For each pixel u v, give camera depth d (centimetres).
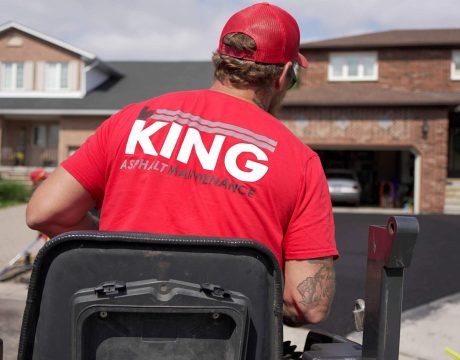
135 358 130
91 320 129
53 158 2980
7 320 527
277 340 135
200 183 153
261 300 134
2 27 2855
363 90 2189
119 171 161
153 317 130
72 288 132
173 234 139
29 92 2872
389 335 131
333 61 2339
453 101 1909
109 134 168
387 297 130
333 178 2223
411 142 1961
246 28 169
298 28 178
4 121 2891
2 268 789
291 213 155
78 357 126
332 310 605
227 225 151
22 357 134
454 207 1969
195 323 131
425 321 570
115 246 133
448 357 467
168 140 159
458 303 637
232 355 130
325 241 155
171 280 132
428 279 757
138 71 3134
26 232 1230
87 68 2845
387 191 2261
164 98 172
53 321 132
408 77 2286
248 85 172
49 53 2856
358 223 1460
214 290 129
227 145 157
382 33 2539
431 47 2269
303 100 1986
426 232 1238
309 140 2012
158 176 156
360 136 1988
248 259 134
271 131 161
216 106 166
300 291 153
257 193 151
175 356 131
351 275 790
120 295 127
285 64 173
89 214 178
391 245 126
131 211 156
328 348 153
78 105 2745
